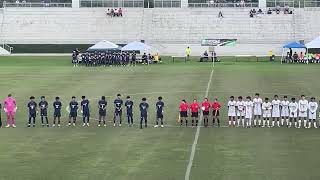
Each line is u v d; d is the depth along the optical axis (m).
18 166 40.47
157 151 44.84
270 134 51.66
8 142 48.72
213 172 38.44
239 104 56.34
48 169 39.56
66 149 45.78
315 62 116.62
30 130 54.31
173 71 98.50
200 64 113.56
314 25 144.88
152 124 57.03
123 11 149.88
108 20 148.62
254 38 142.75
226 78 87.50
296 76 89.62
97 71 99.94
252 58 130.25
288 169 39.09
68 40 145.62
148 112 63.09
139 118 60.12
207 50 139.88
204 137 50.38
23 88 79.00
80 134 52.12
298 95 71.62
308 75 90.88
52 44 145.50
